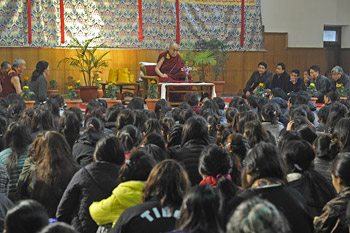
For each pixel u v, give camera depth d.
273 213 1.33
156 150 3.24
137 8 13.23
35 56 12.80
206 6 13.69
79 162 3.84
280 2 14.34
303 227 2.22
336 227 2.52
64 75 13.12
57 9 12.58
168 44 13.52
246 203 1.38
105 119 5.56
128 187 2.52
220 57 14.02
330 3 14.75
